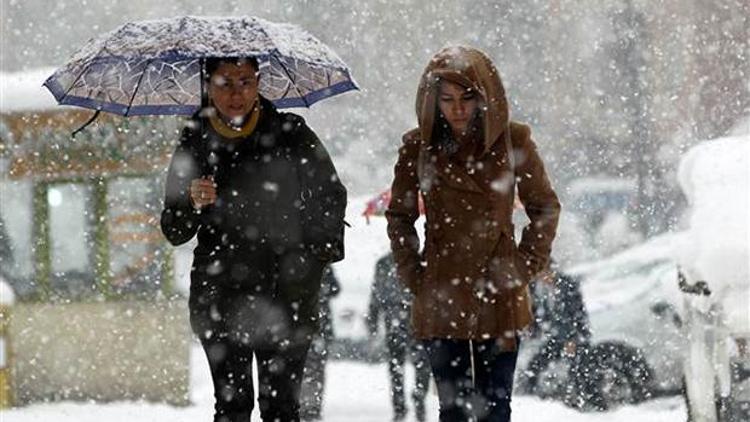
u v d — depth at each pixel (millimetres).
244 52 17875
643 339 34875
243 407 18391
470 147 18000
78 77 18594
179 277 34062
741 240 23016
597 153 82438
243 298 18125
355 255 43875
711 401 22969
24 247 34000
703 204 24297
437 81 17766
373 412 32344
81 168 33812
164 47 18141
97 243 33844
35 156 33875
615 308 35375
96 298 33844
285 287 18125
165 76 19516
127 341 33844
